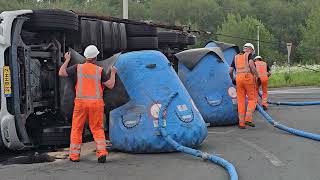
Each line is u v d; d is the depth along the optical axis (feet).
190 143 28.89
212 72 41.27
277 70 143.84
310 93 74.23
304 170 23.68
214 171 23.59
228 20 277.03
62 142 30.04
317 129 37.27
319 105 56.13
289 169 23.94
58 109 30.32
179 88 30.30
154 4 338.75
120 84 28.76
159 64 30.58
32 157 27.73
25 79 28.27
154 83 29.63
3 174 23.81
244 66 38.50
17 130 28.17
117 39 36.45
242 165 24.97
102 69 26.53
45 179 22.63
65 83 28.50
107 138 32.86
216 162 25.14
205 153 26.32
